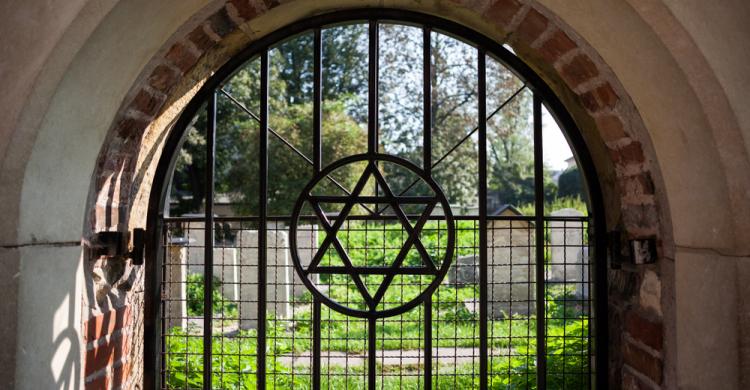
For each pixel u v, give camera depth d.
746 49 1.67
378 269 2.72
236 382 4.25
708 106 1.71
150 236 2.74
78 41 1.77
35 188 1.85
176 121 2.77
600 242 2.66
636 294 2.37
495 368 4.44
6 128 1.75
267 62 2.75
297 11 2.61
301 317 6.51
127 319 2.59
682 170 1.90
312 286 2.73
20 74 1.76
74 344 2.08
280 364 4.61
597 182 2.67
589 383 2.80
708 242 1.82
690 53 1.69
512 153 20.47
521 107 20.25
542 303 2.74
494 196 21.27
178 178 16.16
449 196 17.98
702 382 1.85
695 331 1.88
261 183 2.74
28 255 1.83
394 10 2.72
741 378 1.76
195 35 2.27
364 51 18.08
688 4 1.66
